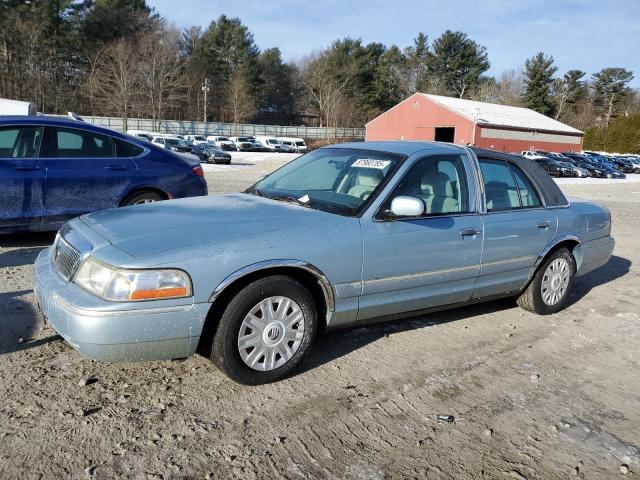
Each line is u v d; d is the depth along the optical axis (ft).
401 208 12.07
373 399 11.09
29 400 10.21
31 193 19.98
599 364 13.60
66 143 20.95
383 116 176.35
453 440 9.86
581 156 137.69
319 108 280.10
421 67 294.87
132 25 203.21
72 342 9.89
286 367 11.41
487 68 292.20
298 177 14.74
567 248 17.28
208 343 11.13
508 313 17.08
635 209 52.60
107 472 8.42
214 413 10.18
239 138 174.91
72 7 189.67
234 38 245.65
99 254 10.20
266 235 11.05
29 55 171.01
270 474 8.63
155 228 11.00
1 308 14.55
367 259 12.05
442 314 16.56
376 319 12.89
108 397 10.50
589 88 321.52
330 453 9.25
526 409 11.12
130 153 22.27
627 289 21.13
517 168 16.05
